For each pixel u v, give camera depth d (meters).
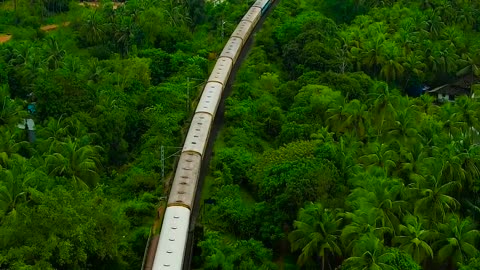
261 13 144.50
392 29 127.88
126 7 138.75
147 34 127.75
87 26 131.62
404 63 115.81
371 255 54.56
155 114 96.19
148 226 71.12
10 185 64.31
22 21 149.75
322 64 108.94
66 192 57.81
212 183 80.75
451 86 118.81
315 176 67.88
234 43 121.50
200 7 146.25
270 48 125.75
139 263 63.91
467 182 72.94
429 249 59.31
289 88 103.75
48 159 73.12
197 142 83.06
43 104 87.69
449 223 61.91
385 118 83.75
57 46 112.19
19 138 84.44
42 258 51.94
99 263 58.78
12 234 53.97
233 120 95.19
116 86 99.62
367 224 58.88
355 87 99.81
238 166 81.31
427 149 74.44
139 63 109.31
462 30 135.25
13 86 104.56
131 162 88.19
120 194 77.88
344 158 72.88
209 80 103.25
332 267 65.00
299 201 66.75
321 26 123.50
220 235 68.81
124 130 90.19
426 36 125.81
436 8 135.75
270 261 65.88
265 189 71.00
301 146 78.44
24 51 110.19
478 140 84.38
